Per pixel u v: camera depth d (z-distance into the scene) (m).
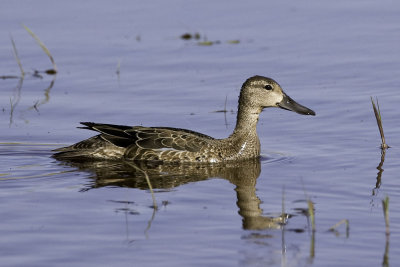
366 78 19.59
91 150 15.20
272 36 23.47
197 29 24.23
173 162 15.02
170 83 19.84
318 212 11.59
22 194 12.59
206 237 10.63
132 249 10.19
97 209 11.80
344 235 10.66
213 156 15.04
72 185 13.18
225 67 20.98
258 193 12.66
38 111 18.03
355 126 16.56
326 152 15.02
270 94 15.41
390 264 9.70
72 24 24.58
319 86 19.20
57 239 10.52
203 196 12.51
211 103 18.42
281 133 16.52
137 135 15.28
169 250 10.16
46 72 20.88
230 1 27.14
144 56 22.02
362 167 13.91
